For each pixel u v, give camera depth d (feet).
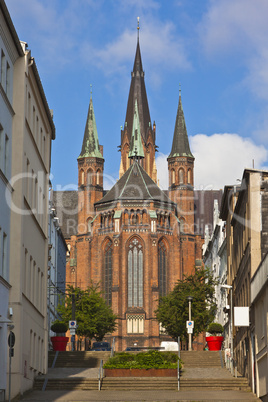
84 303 319.88
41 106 146.00
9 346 106.01
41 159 147.74
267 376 111.65
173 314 309.83
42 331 153.89
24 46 122.42
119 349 434.71
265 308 114.52
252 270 140.46
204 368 167.73
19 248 116.47
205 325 310.04
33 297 139.44
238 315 136.46
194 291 310.65
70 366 181.68
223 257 314.35
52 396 123.54
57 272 358.02
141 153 553.23
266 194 142.51
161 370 149.69
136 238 450.71
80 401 114.93
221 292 321.32
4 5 100.37
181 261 465.47
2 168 110.01
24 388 124.57
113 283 445.78
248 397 123.65
